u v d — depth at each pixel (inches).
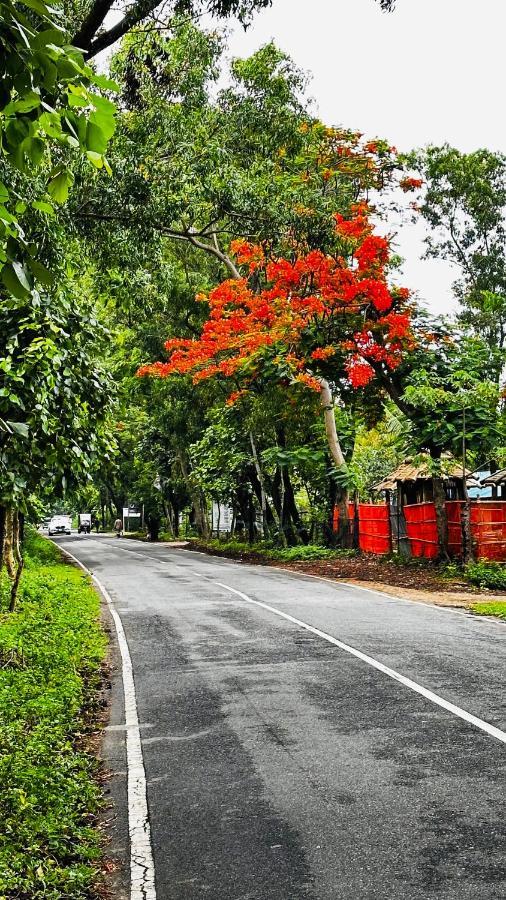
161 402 1606.8
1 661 414.0
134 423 1852.9
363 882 175.9
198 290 1389.0
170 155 653.9
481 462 956.0
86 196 576.4
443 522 898.7
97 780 252.8
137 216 598.5
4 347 342.6
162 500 2237.9
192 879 180.9
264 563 1207.6
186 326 1471.5
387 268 966.4
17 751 262.8
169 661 439.2
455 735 282.2
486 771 244.8
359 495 1337.4
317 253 852.6
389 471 1599.4
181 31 641.6
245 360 983.6
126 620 610.9
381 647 452.8
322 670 395.5
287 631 522.0
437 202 1472.7
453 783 235.1
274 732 293.7
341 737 284.0
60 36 96.3
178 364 1050.1
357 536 1190.9
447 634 495.2
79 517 3481.8
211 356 1043.9
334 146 970.1
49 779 236.2
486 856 186.7
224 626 557.3
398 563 987.3
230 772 252.5
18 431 132.3
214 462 1443.2
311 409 1110.4
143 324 1405.0
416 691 346.0
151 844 201.0
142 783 246.2
